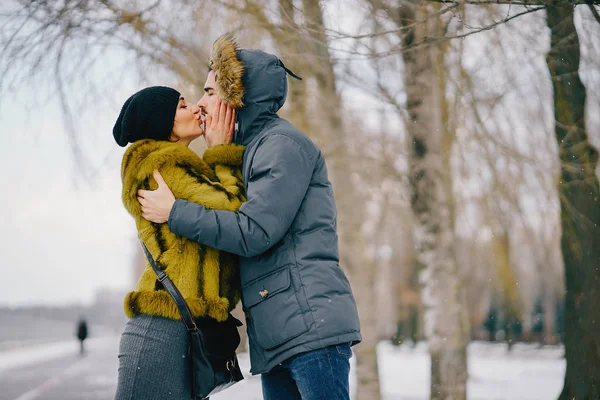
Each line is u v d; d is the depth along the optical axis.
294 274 2.41
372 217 11.15
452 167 8.92
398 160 9.23
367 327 9.41
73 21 5.54
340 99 8.00
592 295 6.12
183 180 2.50
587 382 6.05
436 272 8.45
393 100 8.00
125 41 6.04
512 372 19.09
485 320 42.00
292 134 2.54
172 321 2.43
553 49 5.93
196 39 6.37
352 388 12.05
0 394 13.50
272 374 2.66
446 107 8.15
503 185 8.38
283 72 2.73
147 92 2.72
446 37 3.95
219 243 2.36
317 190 2.57
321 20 4.74
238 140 2.78
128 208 2.56
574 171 6.19
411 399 12.28
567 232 6.32
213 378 2.41
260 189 2.40
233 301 2.60
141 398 2.37
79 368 22.23
